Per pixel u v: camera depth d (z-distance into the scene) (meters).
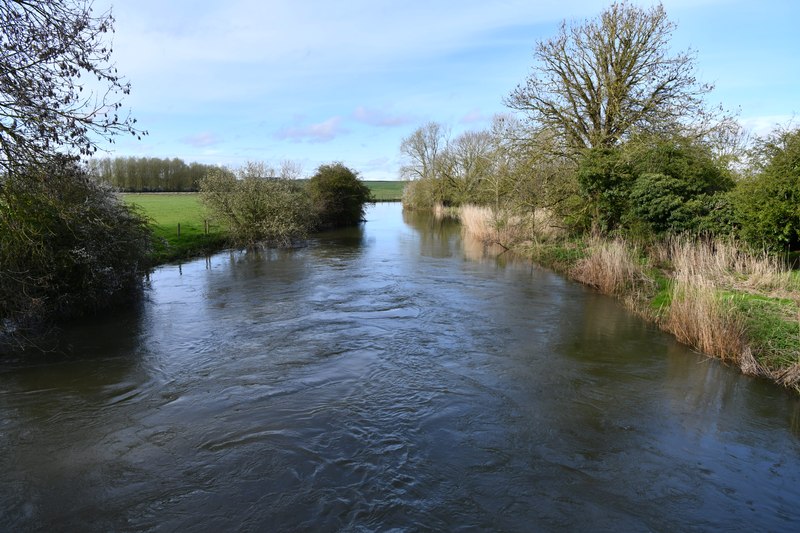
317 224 34.81
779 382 7.80
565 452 5.95
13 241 8.78
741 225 14.42
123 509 4.87
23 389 7.65
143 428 6.44
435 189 54.75
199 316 11.76
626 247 16.27
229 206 24.41
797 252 13.94
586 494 5.16
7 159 7.65
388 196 93.50
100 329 10.72
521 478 5.41
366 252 23.53
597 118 21.47
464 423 6.62
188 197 54.47
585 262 16.47
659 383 7.95
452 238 30.16
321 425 6.52
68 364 8.70
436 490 5.18
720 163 19.94
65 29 7.59
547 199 22.20
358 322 11.27
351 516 4.75
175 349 9.46
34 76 7.48
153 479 5.35
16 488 5.20
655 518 4.82
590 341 10.01
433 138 57.78
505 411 6.98
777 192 12.41
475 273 17.72
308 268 18.69
